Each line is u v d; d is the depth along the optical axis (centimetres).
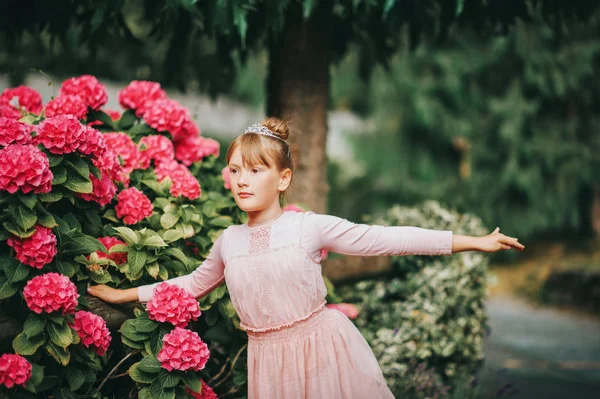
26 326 210
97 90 289
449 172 940
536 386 465
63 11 379
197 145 319
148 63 558
